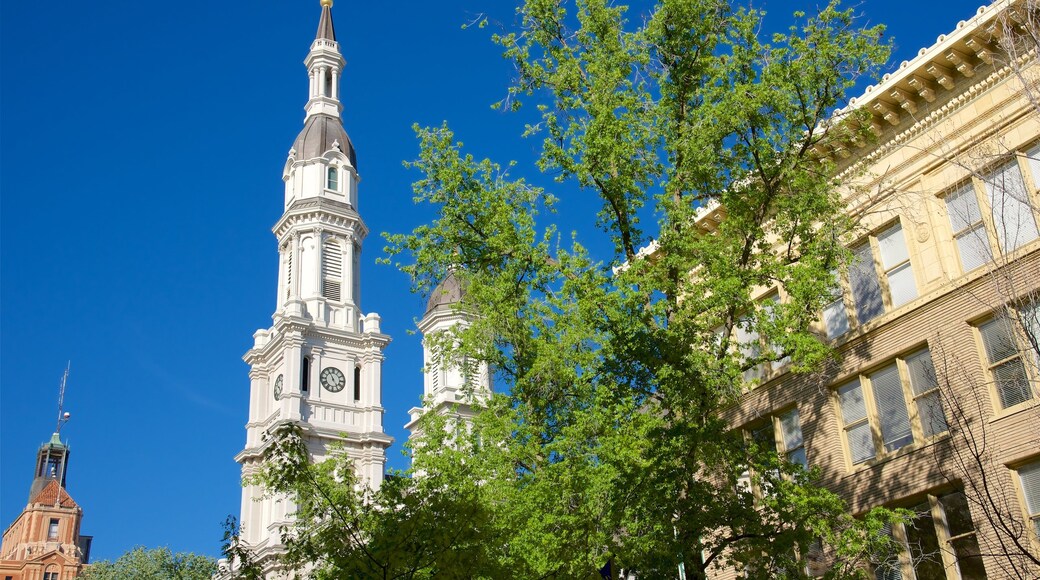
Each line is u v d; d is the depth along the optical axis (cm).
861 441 2816
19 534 13925
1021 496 2403
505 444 2652
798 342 2236
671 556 2091
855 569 2384
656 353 2291
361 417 9412
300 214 10156
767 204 2436
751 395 3139
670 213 2344
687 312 2298
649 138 2488
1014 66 2072
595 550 2184
